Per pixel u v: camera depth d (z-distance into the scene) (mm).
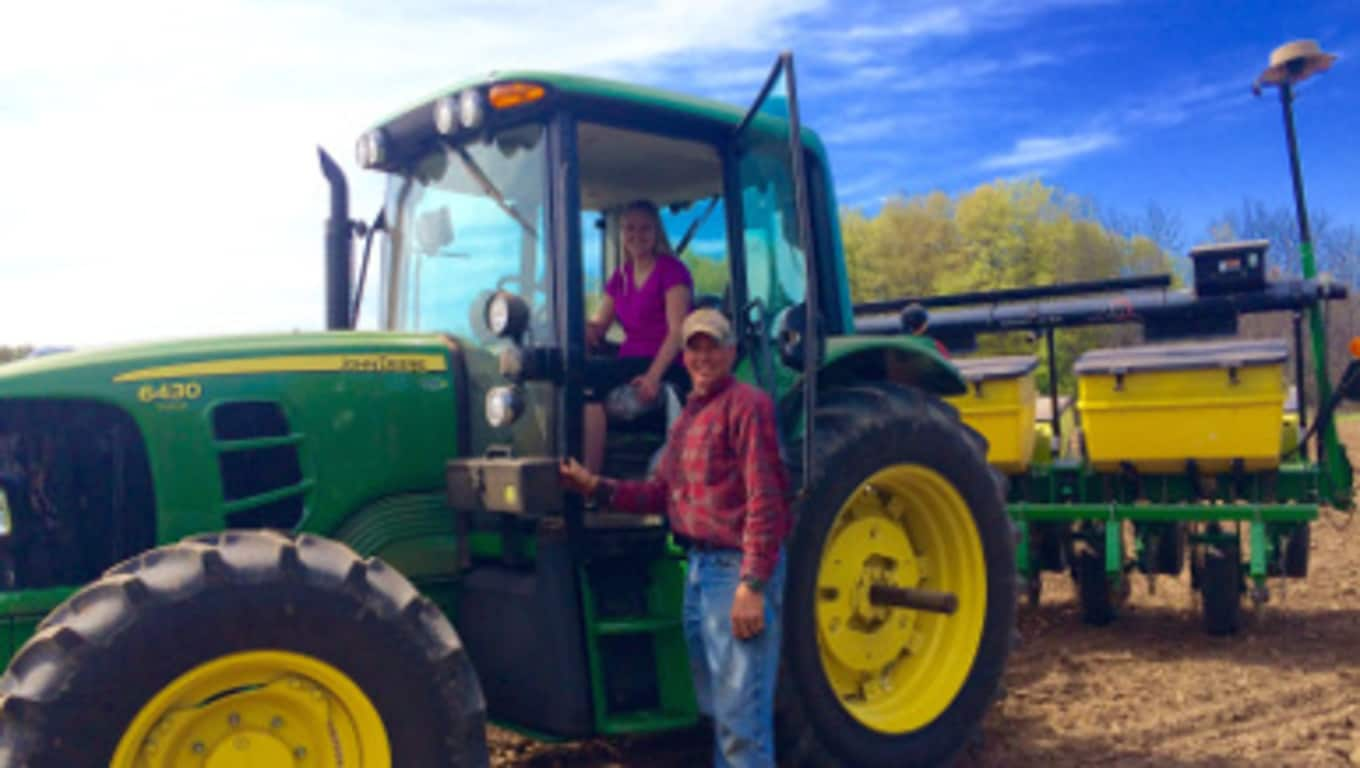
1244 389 6344
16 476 3428
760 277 4344
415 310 4434
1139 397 6598
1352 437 19688
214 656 2973
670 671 3900
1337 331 13320
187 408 3605
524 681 3773
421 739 3191
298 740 3156
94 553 3492
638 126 4016
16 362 3582
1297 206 6945
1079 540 7027
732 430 3453
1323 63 6832
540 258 3865
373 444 3846
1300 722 5008
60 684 2809
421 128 4270
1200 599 7527
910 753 4344
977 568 4691
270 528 3695
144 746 2949
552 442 3766
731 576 3457
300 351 3809
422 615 3258
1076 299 7961
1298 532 7004
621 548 3904
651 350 4297
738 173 4297
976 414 6953
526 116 3863
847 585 4406
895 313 8148
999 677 4723
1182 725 4984
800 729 4059
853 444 4223
